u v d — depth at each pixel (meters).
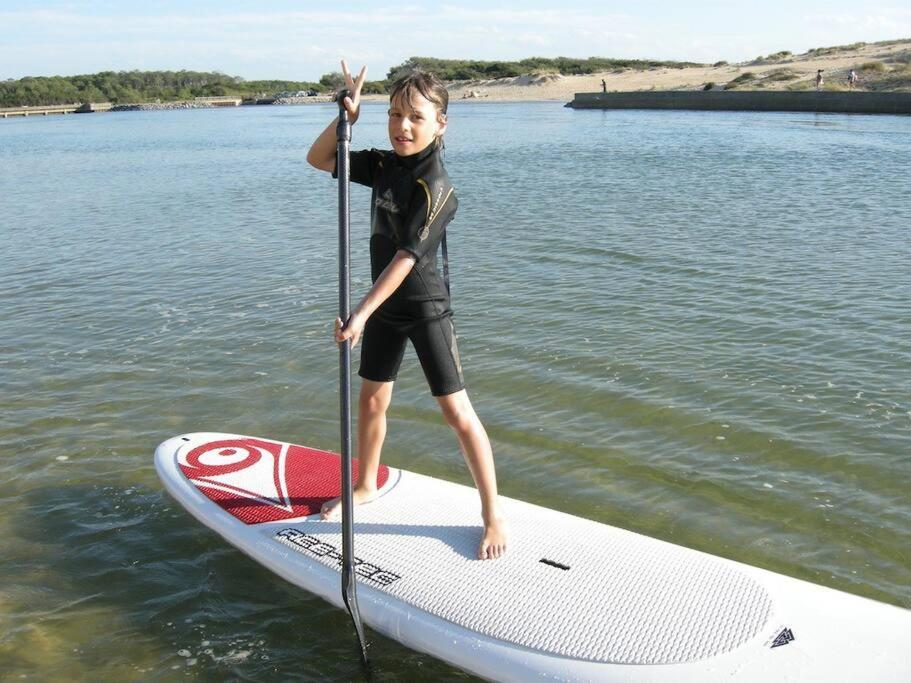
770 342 6.80
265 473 4.39
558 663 2.96
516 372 6.30
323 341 7.20
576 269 9.43
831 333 6.98
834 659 2.82
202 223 14.02
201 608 3.73
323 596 3.66
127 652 3.48
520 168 21.30
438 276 3.48
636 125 39.31
